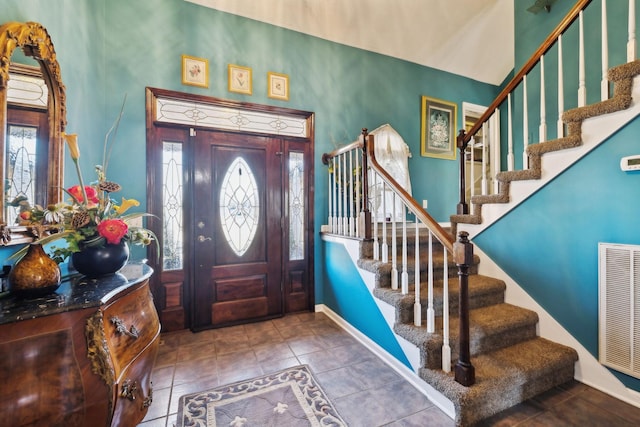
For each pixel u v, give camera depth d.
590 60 2.66
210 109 2.78
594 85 2.64
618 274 1.63
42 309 0.92
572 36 2.78
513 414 1.52
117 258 1.34
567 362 1.78
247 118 2.93
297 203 3.19
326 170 3.25
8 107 1.25
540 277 2.04
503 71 4.39
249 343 2.41
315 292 3.18
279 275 3.05
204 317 2.73
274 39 3.02
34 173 1.41
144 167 2.51
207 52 2.73
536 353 1.80
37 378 0.86
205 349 2.30
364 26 3.24
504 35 3.82
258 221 2.98
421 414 1.54
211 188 2.78
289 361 2.10
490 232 2.39
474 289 2.12
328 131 3.29
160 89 2.55
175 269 2.67
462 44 3.80
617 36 2.49
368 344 2.30
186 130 2.70
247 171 2.94
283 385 1.80
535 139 3.16
